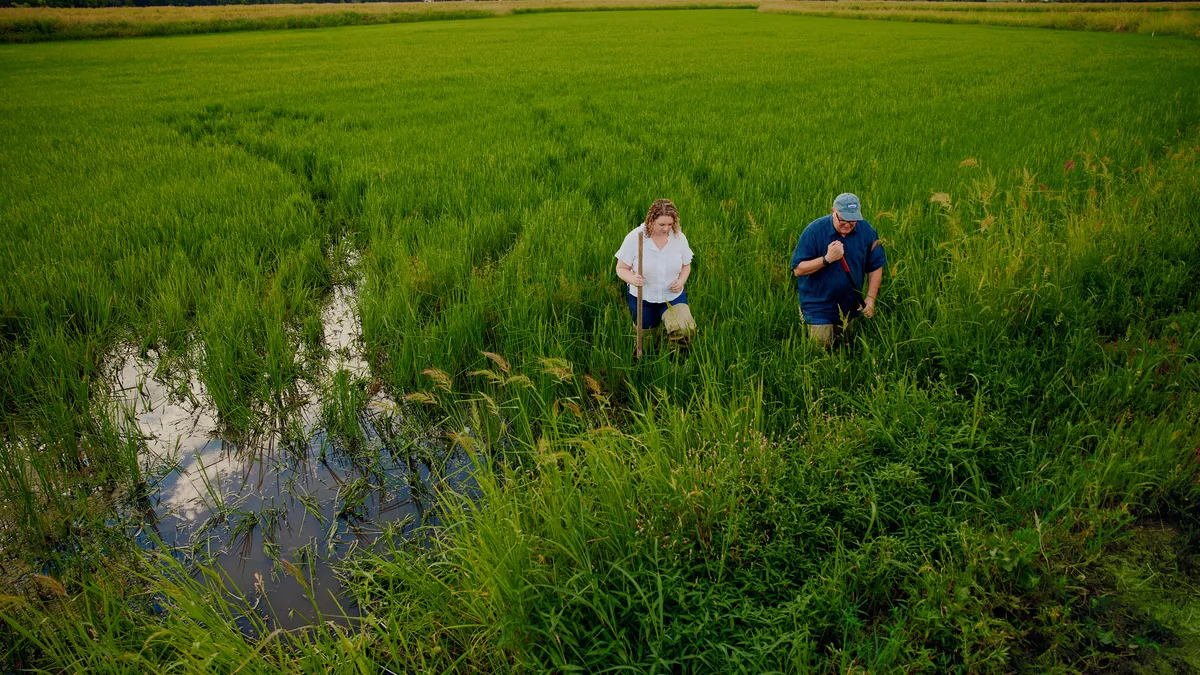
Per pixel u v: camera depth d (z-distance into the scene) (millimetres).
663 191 8336
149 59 28984
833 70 20969
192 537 3805
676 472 3311
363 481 4227
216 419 4941
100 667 2793
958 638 2660
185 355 5586
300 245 7535
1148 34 36938
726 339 4926
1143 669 2588
